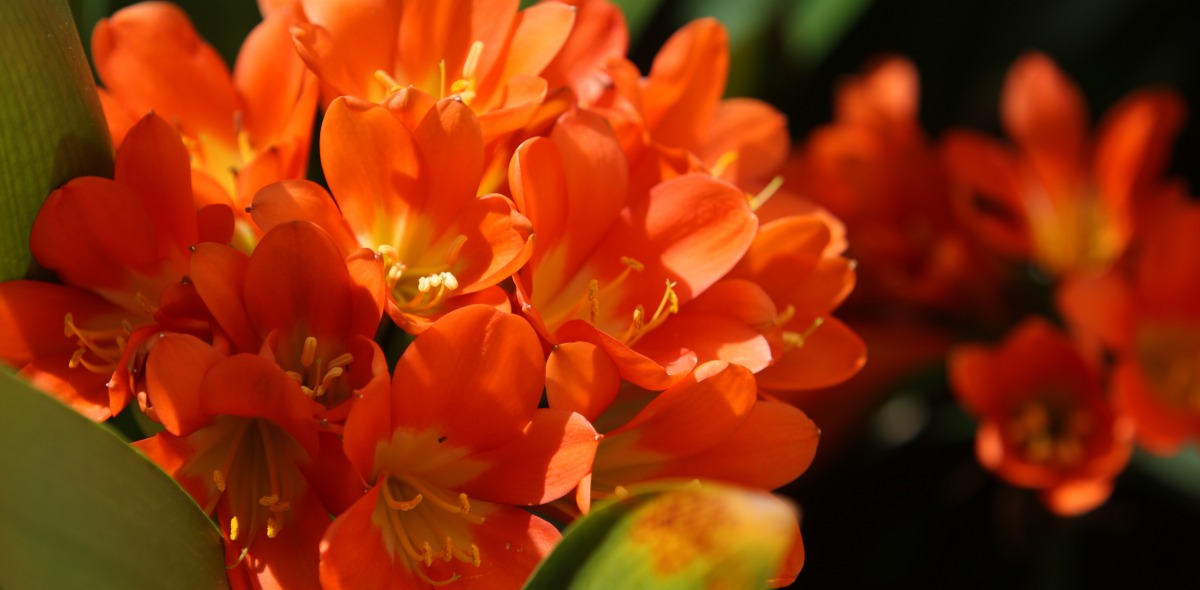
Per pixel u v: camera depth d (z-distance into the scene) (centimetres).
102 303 57
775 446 57
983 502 77
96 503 51
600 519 51
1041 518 75
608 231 58
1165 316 77
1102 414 75
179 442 55
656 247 58
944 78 89
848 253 77
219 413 54
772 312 57
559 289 58
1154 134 78
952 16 87
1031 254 78
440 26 60
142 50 61
